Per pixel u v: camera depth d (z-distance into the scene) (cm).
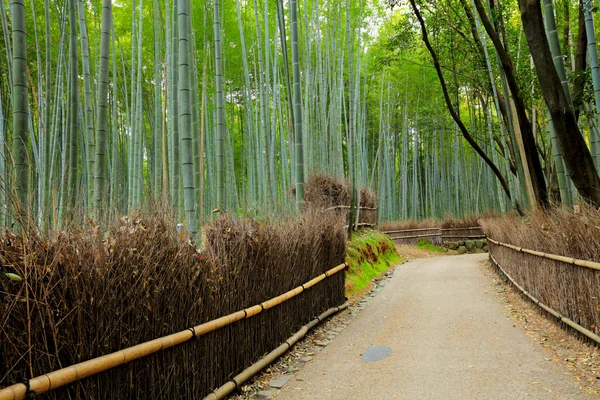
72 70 498
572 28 930
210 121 1394
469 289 757
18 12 313
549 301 495
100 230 242
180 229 332
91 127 597
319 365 397
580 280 401
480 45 922
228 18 1291
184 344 280
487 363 370
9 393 168
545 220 560
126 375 231
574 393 297
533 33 517
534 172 820
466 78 1112
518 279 670
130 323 237
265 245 406
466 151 1956
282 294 436
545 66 514
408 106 1852
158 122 858
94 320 214
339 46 1170
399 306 645
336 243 650
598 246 368
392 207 2083
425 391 320
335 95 1199
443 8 932
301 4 1341
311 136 1129
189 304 290
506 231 778
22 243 191
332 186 1018
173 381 268
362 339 477
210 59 1195
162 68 1138
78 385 202
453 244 1736
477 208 1817
